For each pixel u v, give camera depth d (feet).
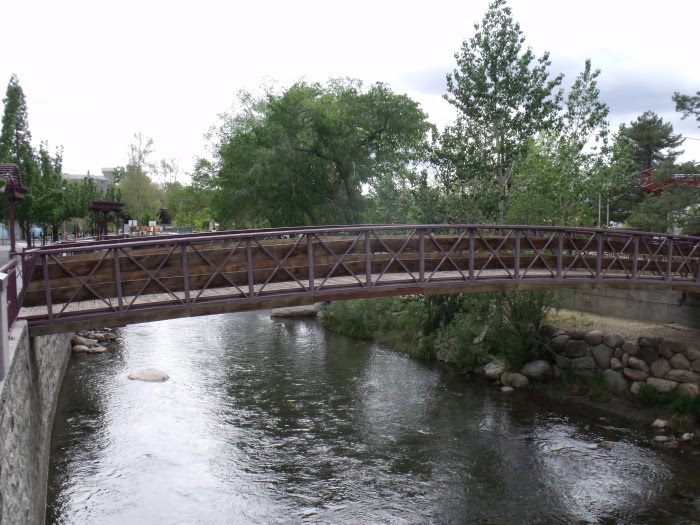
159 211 264.93
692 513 35.12
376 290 40.63
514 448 44.91
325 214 117.60
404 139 116.06
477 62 77.61
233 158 124.57
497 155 77.82
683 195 73.00
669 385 51.49
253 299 36.40
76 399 54.44
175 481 38.42
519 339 64.28
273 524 33.42
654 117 144.25
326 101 116.16
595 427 49.34
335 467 41.34
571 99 76.38
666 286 51.96
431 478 39.83
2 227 147.64
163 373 62.64
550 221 70.13
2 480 18.99
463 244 51.08
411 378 64.34
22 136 117.91
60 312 31.53
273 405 54.34
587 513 35.27
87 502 35.27
